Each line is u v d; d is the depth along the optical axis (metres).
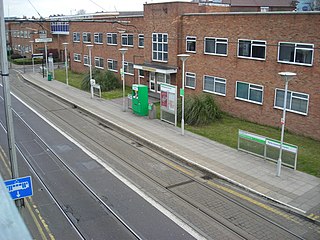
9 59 63.84
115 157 17.47
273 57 21.05
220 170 15.52
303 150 17.86
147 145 19.23
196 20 25.59
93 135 20.95
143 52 32.22
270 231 11.22
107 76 34.31
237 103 23.73
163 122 23.09
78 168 16.11
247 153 17.50
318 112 19.20
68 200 13.12
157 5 28.53
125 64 34.84
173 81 28.14
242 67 22.98
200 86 26.33
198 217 12.01
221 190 14.03
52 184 14.46
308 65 19.31
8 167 16.25
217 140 19.50
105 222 11.66
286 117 20.84
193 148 18.23
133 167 16.25
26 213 12.16
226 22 23.45
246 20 22.19
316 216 11.92
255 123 22.75
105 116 24.48
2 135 21.14
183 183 14.65
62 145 19.19
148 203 12.93
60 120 24.25
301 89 19.88
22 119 24.47
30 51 61.88
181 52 27.38
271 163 16.28
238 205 12.83
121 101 29.36
